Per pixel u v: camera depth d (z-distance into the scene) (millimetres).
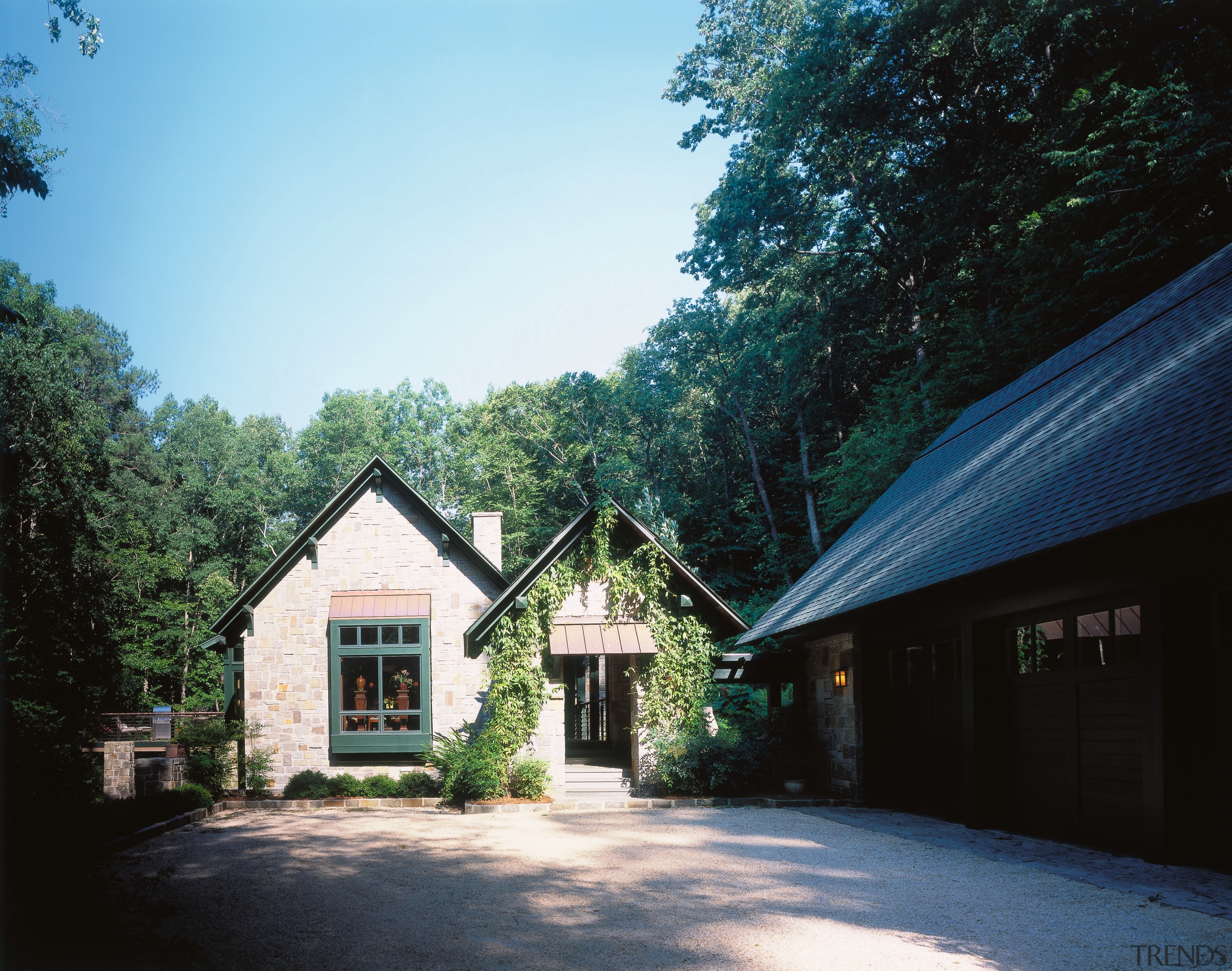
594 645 18875
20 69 15414
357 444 68688
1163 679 9352
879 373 42312
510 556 51219
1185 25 23703
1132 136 22062
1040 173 26984
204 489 62781
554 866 11062
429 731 21359
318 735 21562
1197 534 8812
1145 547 9562
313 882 10219
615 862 11219
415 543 22297
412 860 11656
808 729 19766
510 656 18922
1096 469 10914
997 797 13000
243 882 10258
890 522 18578
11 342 36875
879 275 37969
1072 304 23500
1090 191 22453
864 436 32156
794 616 18547
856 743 17172
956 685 14305
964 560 12156
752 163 39938
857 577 16844
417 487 67125
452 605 22047
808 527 44844
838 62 33594
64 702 15203
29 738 8250
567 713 26906
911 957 6809
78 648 19609
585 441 51750
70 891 7148
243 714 23094
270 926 8094
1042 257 24078
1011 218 28469
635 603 19656
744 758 18375
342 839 13750
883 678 17156
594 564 19625
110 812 14305
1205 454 8547
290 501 66938
